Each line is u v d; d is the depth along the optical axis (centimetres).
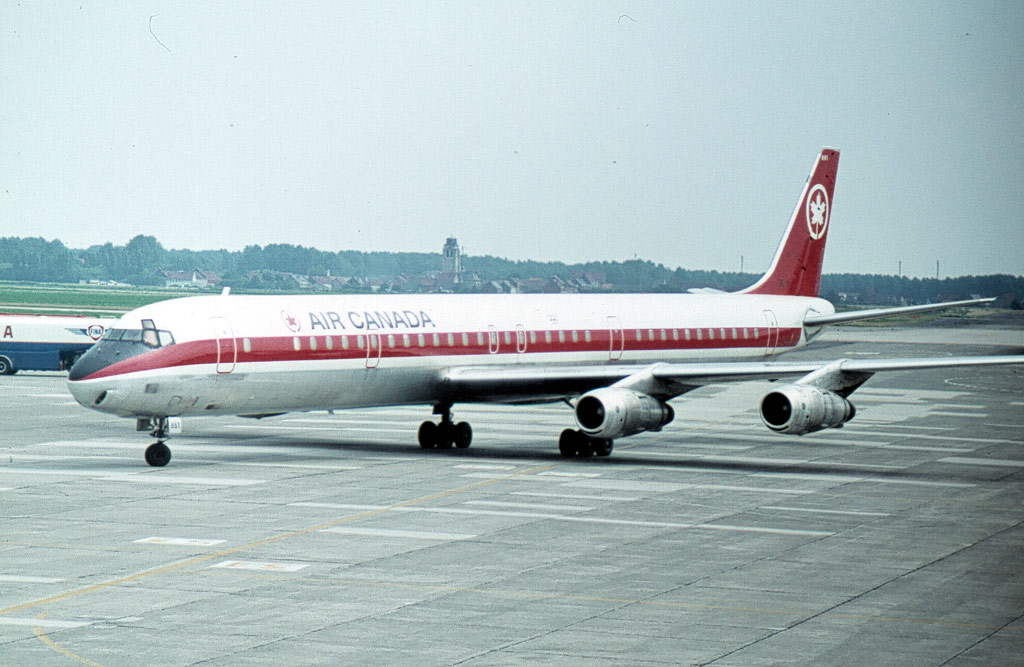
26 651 4306
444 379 9994
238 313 8925
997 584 5403
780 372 9444
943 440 11344
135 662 4184
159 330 8588
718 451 10338
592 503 7512
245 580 5400
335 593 5175
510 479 8475
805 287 13538
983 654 4334
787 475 8862
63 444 10331
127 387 8375
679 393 9856
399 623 4706
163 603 4991
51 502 7369
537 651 4347
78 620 4722
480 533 6506
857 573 5612
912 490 8200
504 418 13088
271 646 4384
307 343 9119
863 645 4438
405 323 9769
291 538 6334
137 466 8975
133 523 6712
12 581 5353
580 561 5828
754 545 6247
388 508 7256
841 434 11850
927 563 5834
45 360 18438
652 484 8325
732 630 4634
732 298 12550
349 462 9319
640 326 11362
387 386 9669
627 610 4925
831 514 7206
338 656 4272
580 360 10888
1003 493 8088
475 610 4909
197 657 4250
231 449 10119
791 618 4812
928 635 4578
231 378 8756
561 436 9781
